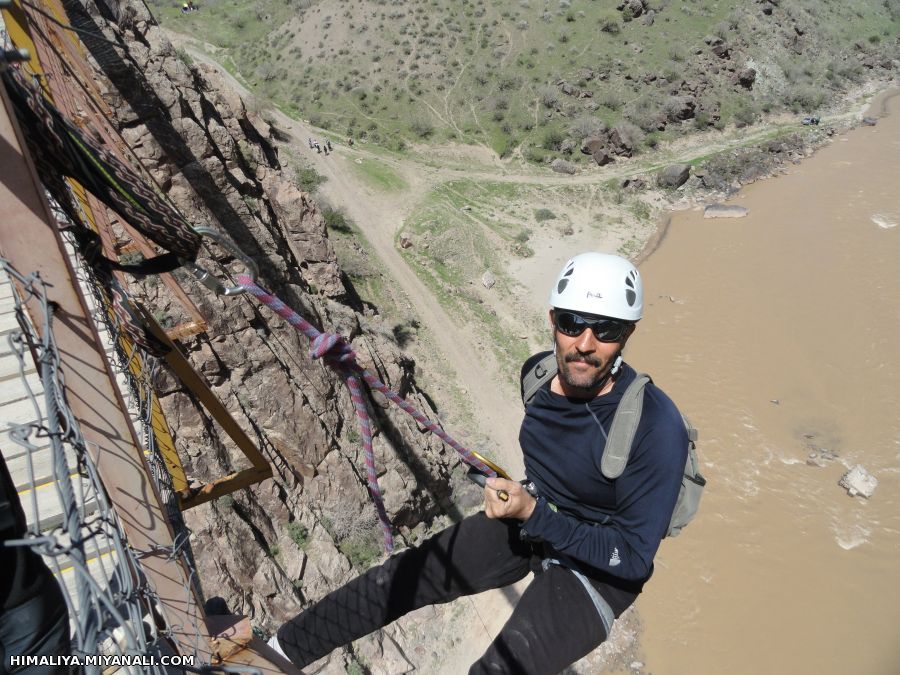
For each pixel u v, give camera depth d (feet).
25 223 7.23
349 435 78.13
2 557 7.00
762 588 88.94
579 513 9.79
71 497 6.40
